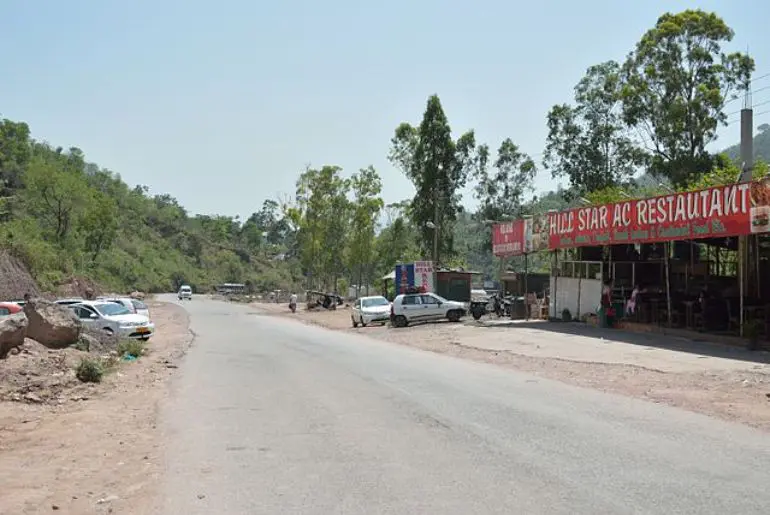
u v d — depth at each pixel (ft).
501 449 26.81
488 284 243.81
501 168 201.36
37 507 21.18
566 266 104.01
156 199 599.98
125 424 34.94
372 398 40.65
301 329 125.80
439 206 187.01
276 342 91.71
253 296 371.56
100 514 20.48
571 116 184.85
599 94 180.04
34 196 243.19
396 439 29.17
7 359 48.78
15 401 40.47
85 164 506.48
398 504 20.13
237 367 60.39
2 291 134.10
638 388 43.42
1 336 49.01
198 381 51.08
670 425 31.42
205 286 465.88
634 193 169.17
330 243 239.91
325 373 54.29
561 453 26.04
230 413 36.76
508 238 112.47
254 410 37.52
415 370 55.52
